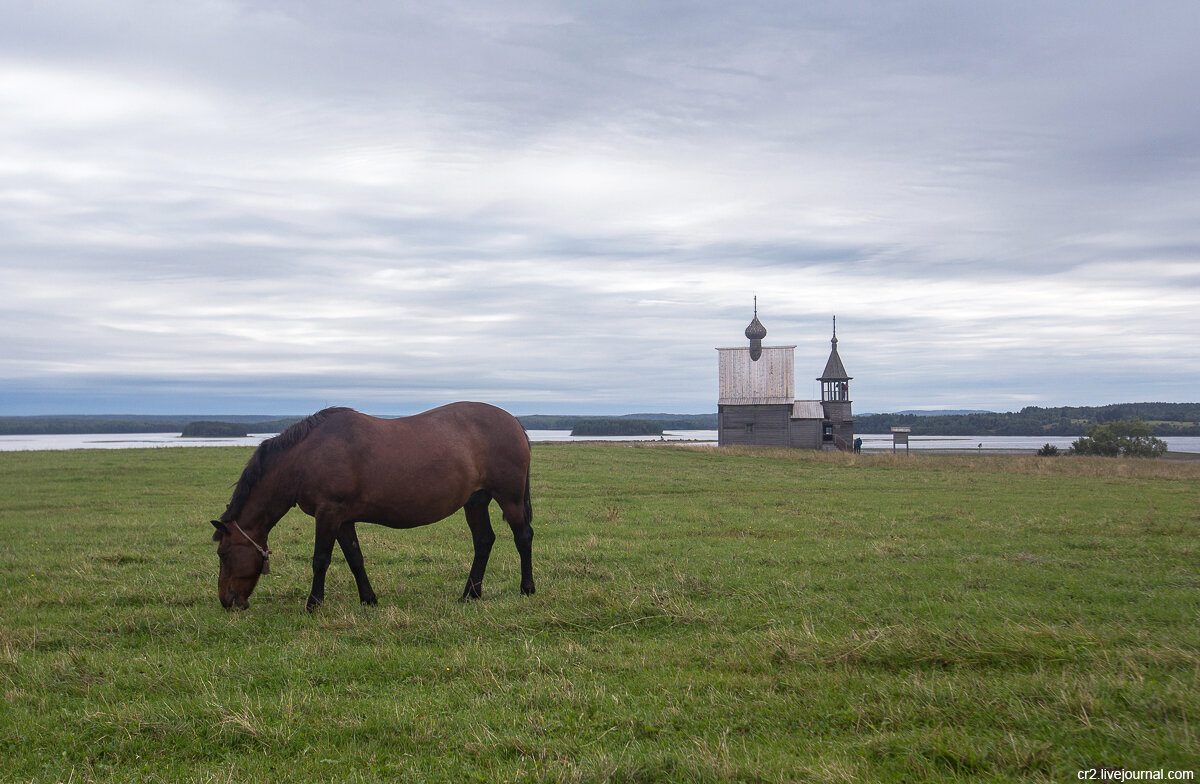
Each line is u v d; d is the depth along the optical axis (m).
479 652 6.57
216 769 4.36
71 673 5.98
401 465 8.51
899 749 4.35
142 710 5.17
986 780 3.96
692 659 6.32
